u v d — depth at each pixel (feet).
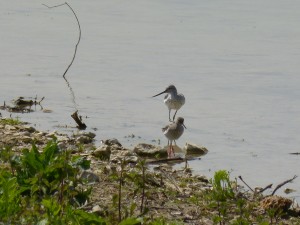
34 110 59.52
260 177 44.88
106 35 95.35
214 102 65.67
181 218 31.53
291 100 66.49
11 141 43.73
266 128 57.72
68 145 46.01
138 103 64.64
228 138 54.70
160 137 54.39
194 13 112.57
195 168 46.19
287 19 109.19
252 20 108.06
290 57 85.40
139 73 76.02
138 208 31.71
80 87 69.26
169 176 39.99
